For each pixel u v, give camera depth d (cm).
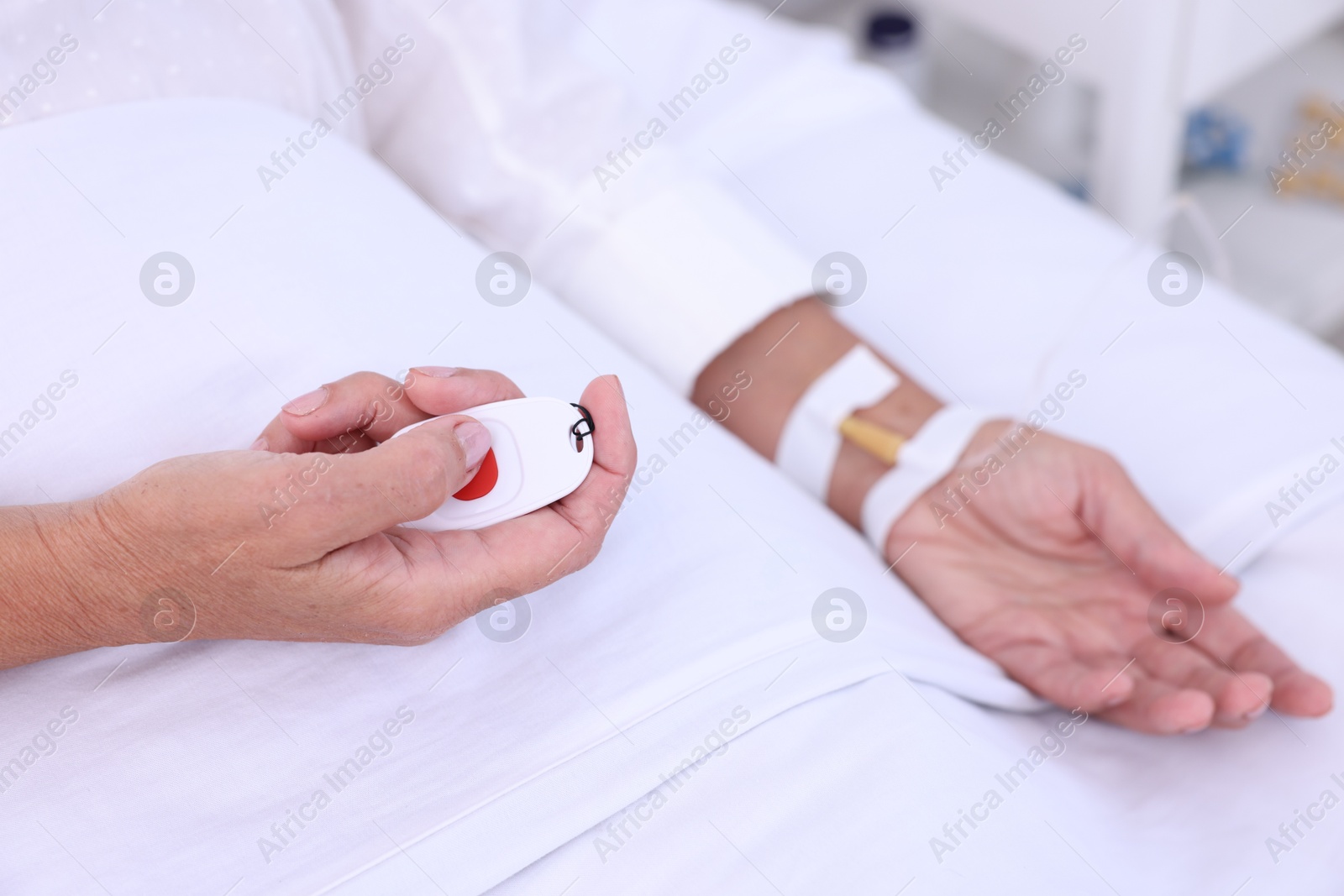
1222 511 75
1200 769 71
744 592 66
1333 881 68
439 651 65
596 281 81
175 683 64
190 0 74
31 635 63
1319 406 78
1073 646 74
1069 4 104
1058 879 64
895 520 76
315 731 64
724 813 63
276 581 62
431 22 81
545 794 63
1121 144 107
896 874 62
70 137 69
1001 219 87
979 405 80
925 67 145
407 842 62
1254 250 117
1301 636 73
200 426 66
